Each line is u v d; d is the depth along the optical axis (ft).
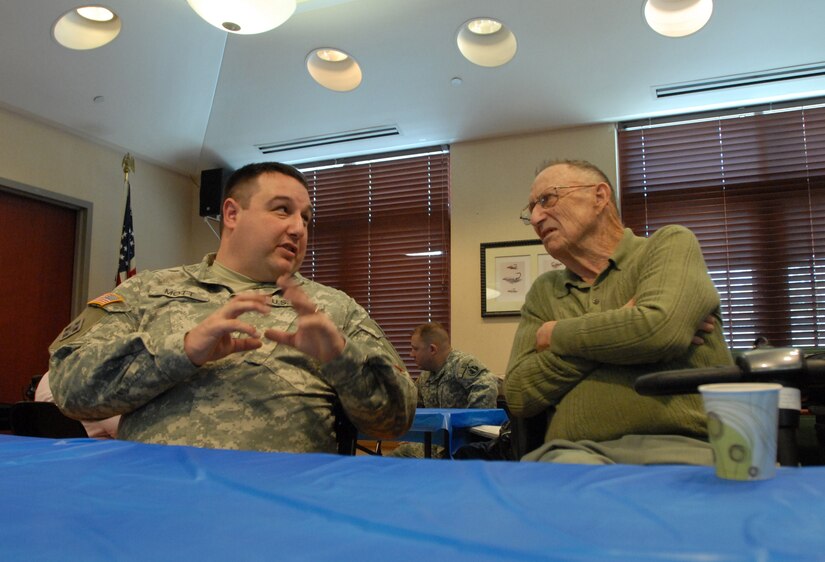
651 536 1.59
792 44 11.55
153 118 14.75
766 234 13.19
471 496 2.07
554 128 14.61
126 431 4.33
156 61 13.11
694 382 2.83
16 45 11.78
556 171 4.97
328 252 16.63
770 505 1.87
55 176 14.15
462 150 15.53
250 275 4.99
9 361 13.43
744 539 1.54
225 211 5.10
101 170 15.29
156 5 11.80
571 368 4.19
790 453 2.65
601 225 4.83
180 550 1.53
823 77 12.35
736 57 11.97
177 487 2.26
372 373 4.30
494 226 14.98
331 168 16.87
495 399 10.54
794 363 2.67
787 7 10.87
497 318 14.66
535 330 4.79
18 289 13.69
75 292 14.61
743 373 2.75
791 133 13.28
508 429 6.82
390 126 14.98
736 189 13.50
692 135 13.85
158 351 3.91
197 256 17.71
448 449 8.18
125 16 11.80
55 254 14.47
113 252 15.46
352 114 14.64
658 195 13.97
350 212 16.56
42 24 11.50
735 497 1.98
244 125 15.43
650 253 4.38
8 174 13.17
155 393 4.06
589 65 12.60
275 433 4.26
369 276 16.17
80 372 4.09
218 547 1.55
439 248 15.65
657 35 11.75
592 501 1.98
